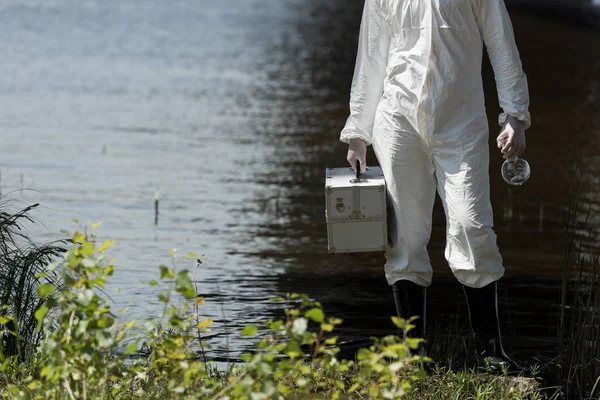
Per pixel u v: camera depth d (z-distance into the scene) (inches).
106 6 2539.4
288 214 728.3
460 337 433.1
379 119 391.2
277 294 523.2
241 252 614.5
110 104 1239.5
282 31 2159.2
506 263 602.5
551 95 1390.3
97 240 625.9
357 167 394.9
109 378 315.0
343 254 617.6
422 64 377.4
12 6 2434.8
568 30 2150.6
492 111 1261.1
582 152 1008.2
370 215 382.6
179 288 281.7
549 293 534.9
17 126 1062.4
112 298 496.1
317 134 1087.0
